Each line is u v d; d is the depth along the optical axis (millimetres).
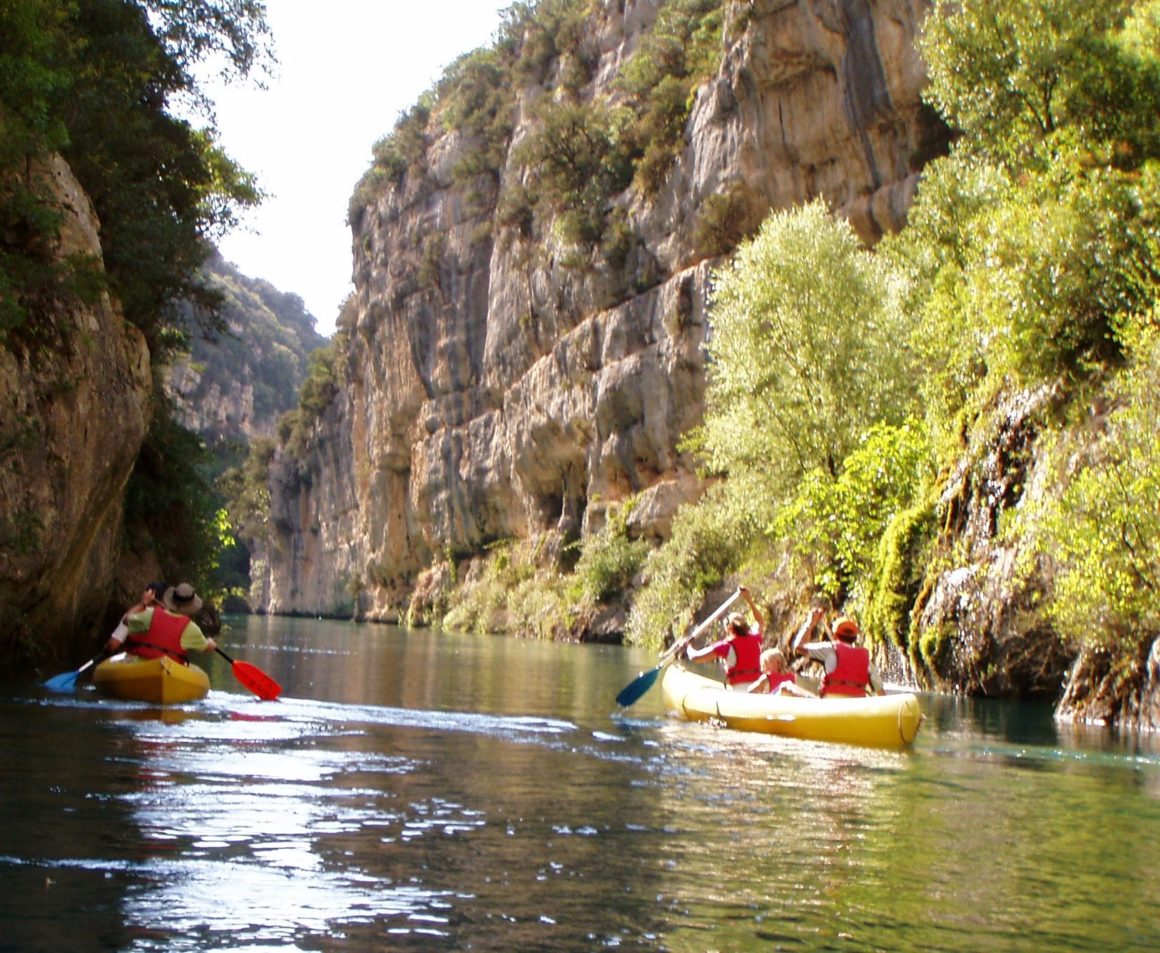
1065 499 13531
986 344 17828
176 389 28234
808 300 25422
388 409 78000
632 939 4422
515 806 6859
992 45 21250
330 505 96125
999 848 6250
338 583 92375
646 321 46719
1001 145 21891
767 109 39094
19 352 13844
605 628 45906
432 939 4344
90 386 15617
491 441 65062
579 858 5598
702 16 49938
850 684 11719
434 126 76750
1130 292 15516
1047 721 13883
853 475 23422
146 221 21719
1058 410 16203
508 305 61719
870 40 35250
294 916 4539
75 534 15797
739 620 13141
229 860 5293
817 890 5184
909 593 20359
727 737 10984
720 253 42438
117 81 21125
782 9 37469
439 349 71000
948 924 4762
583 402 51812
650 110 48781
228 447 31250
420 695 15094
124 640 12656
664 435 45750
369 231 82500
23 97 14125
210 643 12758
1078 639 14500
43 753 8078
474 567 66500
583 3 63438
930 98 23547
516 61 69812
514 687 17422
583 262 51250
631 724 11945
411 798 6969
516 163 57000
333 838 5805
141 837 5641
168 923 4395
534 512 60250
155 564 25609
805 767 9055
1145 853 6242
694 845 5973
